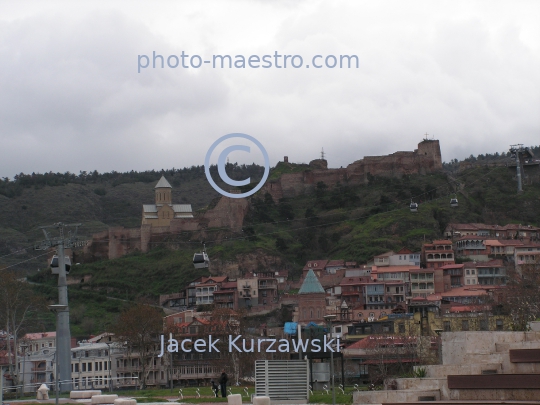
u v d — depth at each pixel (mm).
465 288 164750
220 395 54500
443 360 38719
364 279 172750
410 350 77125
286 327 106750
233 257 198500
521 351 34156
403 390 34781
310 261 199000
